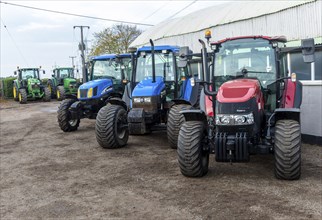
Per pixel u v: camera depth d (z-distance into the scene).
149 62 8.96
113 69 11.24
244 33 13.66
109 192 5.51
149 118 8.16
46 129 12.26
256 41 6.34
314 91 8.10
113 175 6.38
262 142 5.67
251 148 5.39
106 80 10.78
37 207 5.09
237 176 5.87
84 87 10.57
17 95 26.73
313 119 8.18
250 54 6.34
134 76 9.02
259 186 5.33
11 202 5.35
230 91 5.58
